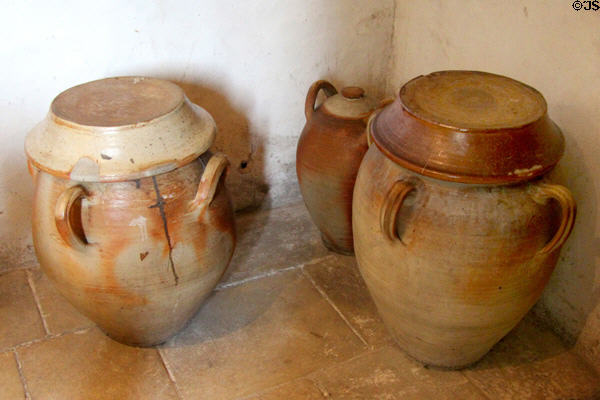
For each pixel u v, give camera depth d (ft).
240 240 8.04
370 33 8.13
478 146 4.67
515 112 4.92
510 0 6.20
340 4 7.68
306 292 7.20
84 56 6.59
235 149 8.05
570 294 6.37
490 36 6.59
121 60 6.79
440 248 4.97
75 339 6.47
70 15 6.29
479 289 5.14
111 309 5.71
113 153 5.03
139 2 6.52
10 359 6.19
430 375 6.16
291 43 7.64
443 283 5.15
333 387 5.98
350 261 7.73
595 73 5.46
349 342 6.52
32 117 6.67
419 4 7.60
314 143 6.96
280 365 6.23
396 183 4.88
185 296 5.88
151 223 5.28
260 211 8.71
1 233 7.13
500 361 6.33
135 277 5.45
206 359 6.28
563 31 5.68
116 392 5.89
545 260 5.21
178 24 6.85
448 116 4.87
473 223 4.84
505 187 4.84
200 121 5.68
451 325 5.52
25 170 6.89
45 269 5.72
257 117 7.97
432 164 4.76
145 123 5.15
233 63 7.41
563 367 6.25
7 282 7.21
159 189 5.24
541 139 4.81
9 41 6.16
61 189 5.19
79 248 5.18
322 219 7.46
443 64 7.47
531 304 5.63
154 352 6.35
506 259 4.97
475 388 6.01
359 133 6.73
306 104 7.36
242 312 6.89
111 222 5.19
